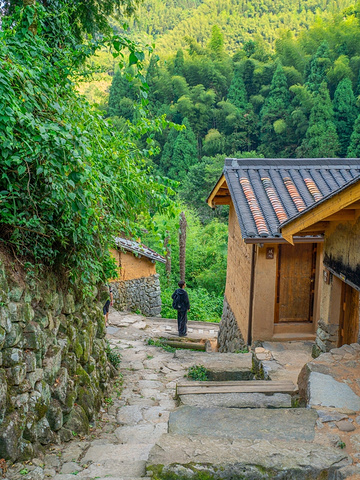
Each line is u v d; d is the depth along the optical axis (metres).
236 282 11.10
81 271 5.36
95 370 5.94
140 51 4.34
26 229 3.92
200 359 8.45
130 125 5.80
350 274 5.85
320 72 55.50
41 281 4.38
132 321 13.74
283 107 54.62
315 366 5.30
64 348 4.82
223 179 10.41
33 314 4.04
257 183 9.55
